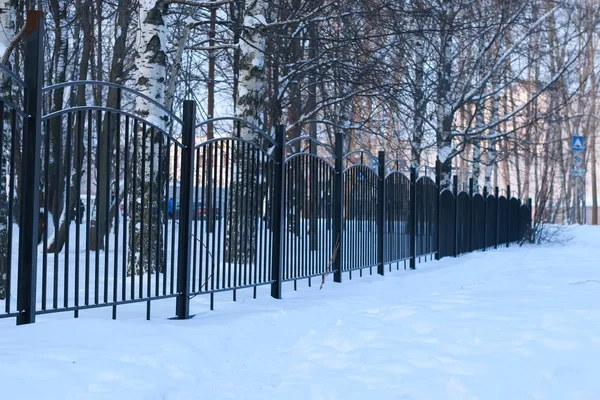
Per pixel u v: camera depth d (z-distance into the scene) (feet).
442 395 12.29
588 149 162.09
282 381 13.84
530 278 33.63
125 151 18.26
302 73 42.70
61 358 13.29
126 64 55.16
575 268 40.29
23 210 15.64
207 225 21.38
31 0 41.06
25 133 15.61
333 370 14.55
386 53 45.65
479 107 64.80
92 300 23.11
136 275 29.53
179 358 14.80
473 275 37.45
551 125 86.53
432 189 47.01
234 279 22.95
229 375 14.57
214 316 20.40
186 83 51.47
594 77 124.16
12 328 15.06
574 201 145.07
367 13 39.42
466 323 18.57
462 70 60.59
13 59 24.72
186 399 12.57
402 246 39.99
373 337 17.70
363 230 34.06
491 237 66.08
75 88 51.78
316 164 28.53
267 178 24.79
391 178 38.17
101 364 13.17
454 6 54.60
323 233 29.40
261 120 35.06
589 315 19.51
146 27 29.09
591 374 13.26
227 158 22.39
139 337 15.84
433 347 16.06
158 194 19.47
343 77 42.60
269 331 19.20
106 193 17.79
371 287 29.96
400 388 12.73
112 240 55.72
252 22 34.27
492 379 13.10
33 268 15.65
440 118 62.18
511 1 60.03
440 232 49.14
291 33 42.63
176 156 19.88
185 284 20.16
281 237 25.25
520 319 18.95
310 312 21.85
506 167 123.24
